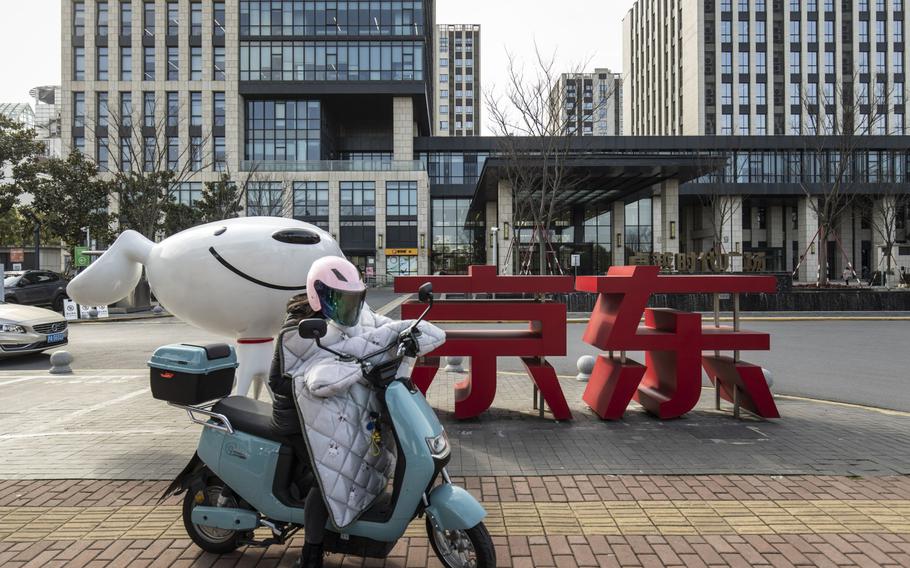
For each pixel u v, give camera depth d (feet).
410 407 8.79
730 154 148.97
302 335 7.94
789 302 69.46
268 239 16.60
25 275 68.28
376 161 155.84
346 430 8.71
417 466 8.55
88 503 12.80
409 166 155.02
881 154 138.92
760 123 194.90
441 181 171.42
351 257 154.61
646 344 19.27
